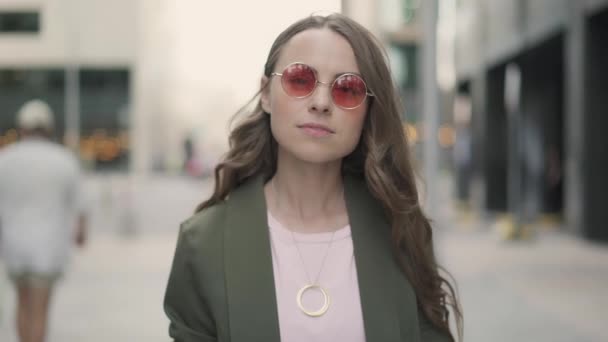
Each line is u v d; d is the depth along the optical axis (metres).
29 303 5.01
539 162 18.77
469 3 22.12
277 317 1.52
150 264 10.59
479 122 20.88
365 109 1.65
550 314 7.02
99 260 11.05
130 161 43.53
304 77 1.58
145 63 44.03
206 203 1.80
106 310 7.11
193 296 1.60
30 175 4.98
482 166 20.19
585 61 13.09
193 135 57.56
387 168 1.71
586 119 13.13
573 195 13.85
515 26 17.38
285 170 1.70
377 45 1.67
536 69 18.59
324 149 1.59
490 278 9.34
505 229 14.12
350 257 1.64
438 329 1.75
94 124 43.31
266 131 1.79
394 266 1.65
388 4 21.91
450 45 24.67
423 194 1.94
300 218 1.69
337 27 1.63
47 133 5.20
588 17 13.00
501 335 6.11
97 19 40.88
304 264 1.61
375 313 1.57
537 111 18.73
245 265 1.56
